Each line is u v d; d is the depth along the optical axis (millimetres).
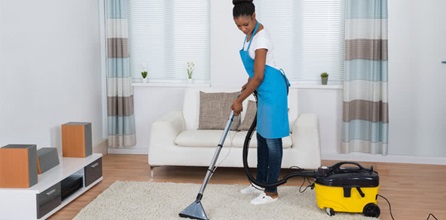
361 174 3498
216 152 3531
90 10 5262
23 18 4000
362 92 5121
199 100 5047
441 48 5055
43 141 4332
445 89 5090
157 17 5520
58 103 4594
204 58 5512
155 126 4531
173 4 5488
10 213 3408
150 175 4668
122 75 5379
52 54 4469
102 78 5586
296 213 3570
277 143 3672
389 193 4137
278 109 3609
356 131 5195
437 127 5145
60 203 3691
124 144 5457
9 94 3822
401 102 5168
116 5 5297
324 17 5266
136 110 5551
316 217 3490
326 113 5297
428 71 5102
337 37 5270
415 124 5168
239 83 5336
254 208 3678
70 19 4801
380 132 5129
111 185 4227
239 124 4832
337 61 5297
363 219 3459
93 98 5355
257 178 3941
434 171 4863
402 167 5020
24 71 4020
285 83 3668
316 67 5336
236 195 3982
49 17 4406
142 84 5477
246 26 3535
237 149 4434
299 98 5305
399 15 5074
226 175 4699
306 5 5273
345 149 5160
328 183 3479
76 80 4949
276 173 3715
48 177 3693
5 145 3766
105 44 5531
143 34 5543
